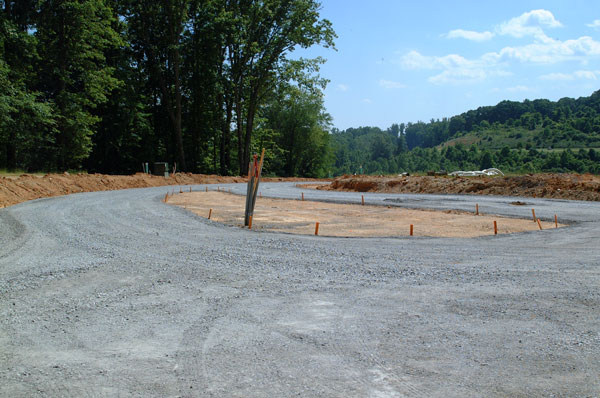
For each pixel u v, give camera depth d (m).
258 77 55.59
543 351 4.35
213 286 6.89
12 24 34.69
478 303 5.96
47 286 6.89
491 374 3.86
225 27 51.66
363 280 7.27
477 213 19.94
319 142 87.88
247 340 4.66
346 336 4.75
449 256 9.45
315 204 24.91
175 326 5.11
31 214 15.74
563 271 7.93
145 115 52.03
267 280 7.27
